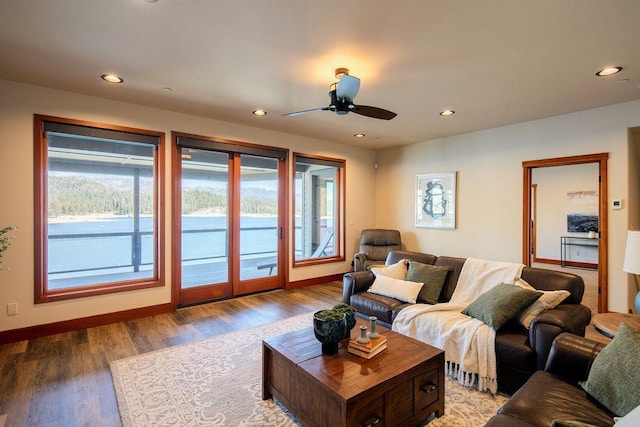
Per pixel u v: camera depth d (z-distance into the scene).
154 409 2.13
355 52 2.61
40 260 3.30
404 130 5.06
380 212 6.57
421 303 3.17
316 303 4.50
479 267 3.17
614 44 2.46
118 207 3.95
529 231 4.57
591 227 7.28
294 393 1.96
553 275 2.72
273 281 5.23
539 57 2.67
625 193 3.78
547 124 4.36
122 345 3.10
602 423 1.35
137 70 2.94
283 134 5.21
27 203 3.23
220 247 4.67
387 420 1.75
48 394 2.30
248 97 3.63
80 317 3.50
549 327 2.12
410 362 1.93
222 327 3.58
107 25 2.22
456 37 2.37
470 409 2.14
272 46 2.52
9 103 3.14
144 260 4.11
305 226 5.70
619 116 3.81
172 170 4.12
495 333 2.37
